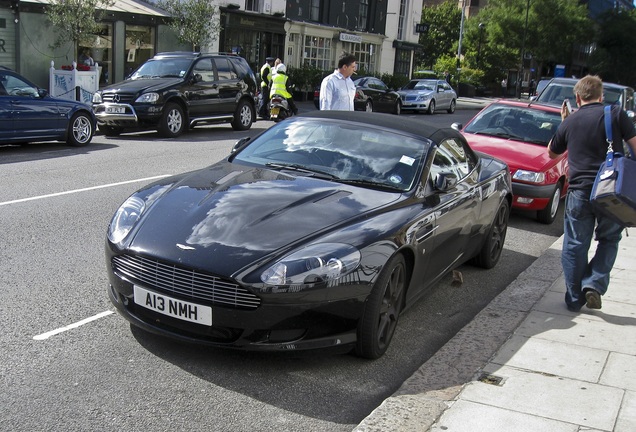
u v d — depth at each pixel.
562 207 10.80
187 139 15.56
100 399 3.71
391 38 39.38
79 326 4.66
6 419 3.44
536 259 7.25
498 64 62.47
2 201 8.16
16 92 12.25
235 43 27.98
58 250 6.35
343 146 5.47
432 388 4.05
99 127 16.08
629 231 8.69
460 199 5.55
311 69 30.58
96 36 20.41
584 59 86.56
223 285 3.95
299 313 3.95
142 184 9.69
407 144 5.48
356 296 4.10
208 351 4.38
